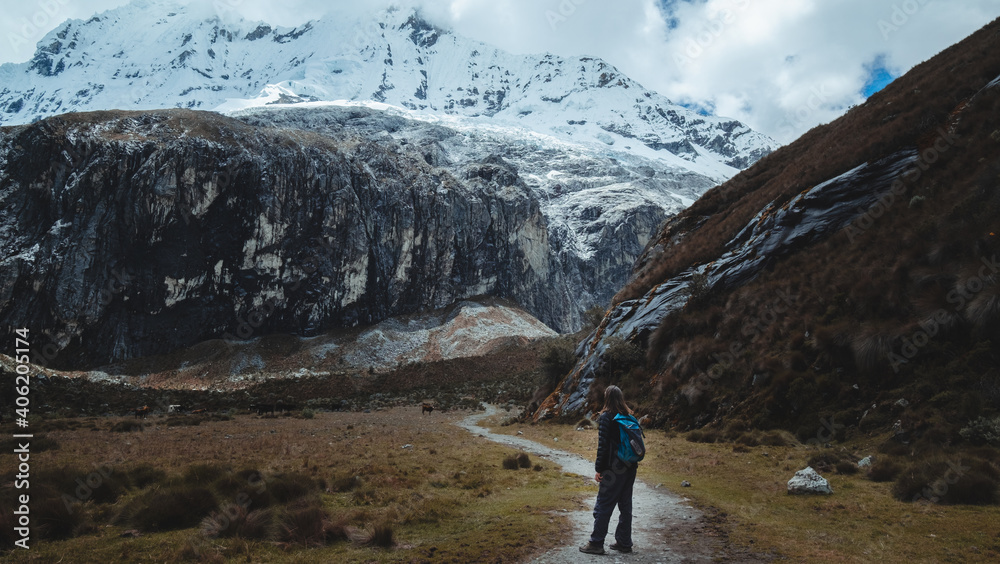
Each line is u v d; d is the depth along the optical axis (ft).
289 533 25.53
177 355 315.99
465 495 37.35
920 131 89.25
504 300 475.72
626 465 22.85
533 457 60.08
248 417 145.18
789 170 121.29
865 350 59.47
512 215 514.27
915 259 63.82
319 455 59.16
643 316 108.68
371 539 25.02
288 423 121.49
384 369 325.21
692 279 105.19
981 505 28.91
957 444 42.98
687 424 76.48
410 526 28.66
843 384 60.64
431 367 309.22
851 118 130.00
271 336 355.97
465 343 378.73
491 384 265.75
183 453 60.59
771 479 40.22
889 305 62.64
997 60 88.58
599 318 143.64
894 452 45.96
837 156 101.45
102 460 54.13
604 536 22.40
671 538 24.77
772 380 68.18
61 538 26.11
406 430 101.40
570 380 114.93
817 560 20.74
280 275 361.10
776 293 82.02
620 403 23.97
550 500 34.24
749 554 21.95
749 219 110.52
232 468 45.98
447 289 441.68
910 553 21.44
